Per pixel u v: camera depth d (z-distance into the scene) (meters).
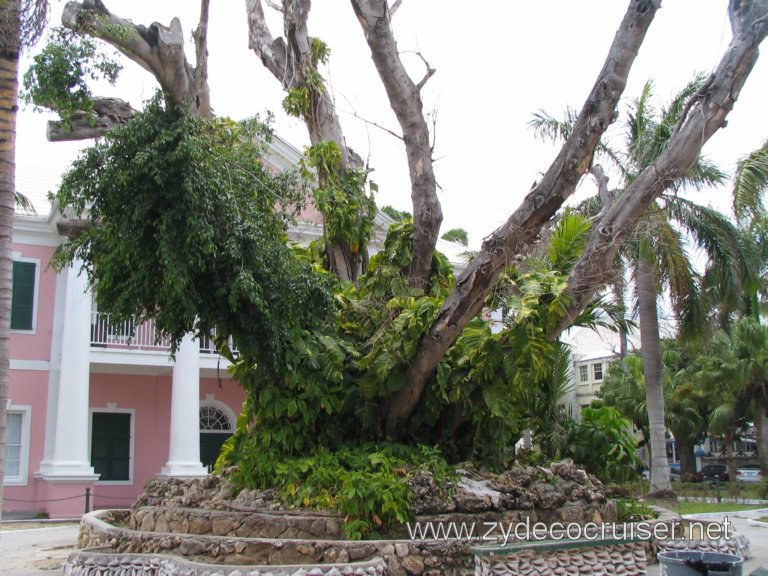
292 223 10.11
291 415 9.51
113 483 21.31
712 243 18.34
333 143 11.40
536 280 9.40
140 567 7.89
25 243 19.98
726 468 41.69
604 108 8.51
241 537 8.16
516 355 9.15
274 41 12.35
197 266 8.29
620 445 12.29
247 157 9.29
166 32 8.52
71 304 18.97
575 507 9.48
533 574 7.36
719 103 8.59
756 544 11.57
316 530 8.19
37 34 7.70
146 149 7.95
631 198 8.98
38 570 9.75
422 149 10.51
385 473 8.62
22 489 19.11
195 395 19.70
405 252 10.73
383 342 9.61
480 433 10.30
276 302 8.87
